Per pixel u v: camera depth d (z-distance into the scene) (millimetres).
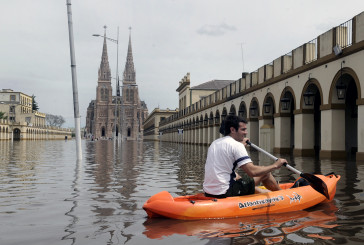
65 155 21578
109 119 172750
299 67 18625
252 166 4777
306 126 18531
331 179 6062
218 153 4941
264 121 23672
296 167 11836
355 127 19891
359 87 13867
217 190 4914
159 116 99812
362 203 5730
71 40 15031
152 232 4098
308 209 5312
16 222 4660
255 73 25578
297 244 3629
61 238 3900
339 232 4055
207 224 4426
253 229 4184
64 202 6082
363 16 13492
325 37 16344
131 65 180375
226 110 32750
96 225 4457
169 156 20203
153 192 7137
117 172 11148
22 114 108125
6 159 17656
